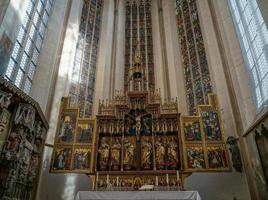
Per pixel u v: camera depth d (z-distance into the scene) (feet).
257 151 35.50
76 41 58.44
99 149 40.78
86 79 59.72
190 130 41.93
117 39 72.49
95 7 74.43
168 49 68.03
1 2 30.58
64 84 49.83
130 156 39.81
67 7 59.00
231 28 49.16
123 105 43.80
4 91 28.43
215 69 50.83
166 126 41.78
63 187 38.37
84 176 39.42
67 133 42.52
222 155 39.58
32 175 35.29
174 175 37.63
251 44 42.29
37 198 36.94
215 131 41.63
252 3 41.91
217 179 38.27
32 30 44.01
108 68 64.90
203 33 59.98
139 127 41.75
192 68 60.64
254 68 41.01
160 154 39.60
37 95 43.34
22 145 30.14
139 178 37.60
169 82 61.67
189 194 27.37
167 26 73.56
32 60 44.01
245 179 37.63
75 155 40.40
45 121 39.88
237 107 42.83
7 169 27.61
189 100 57.72
